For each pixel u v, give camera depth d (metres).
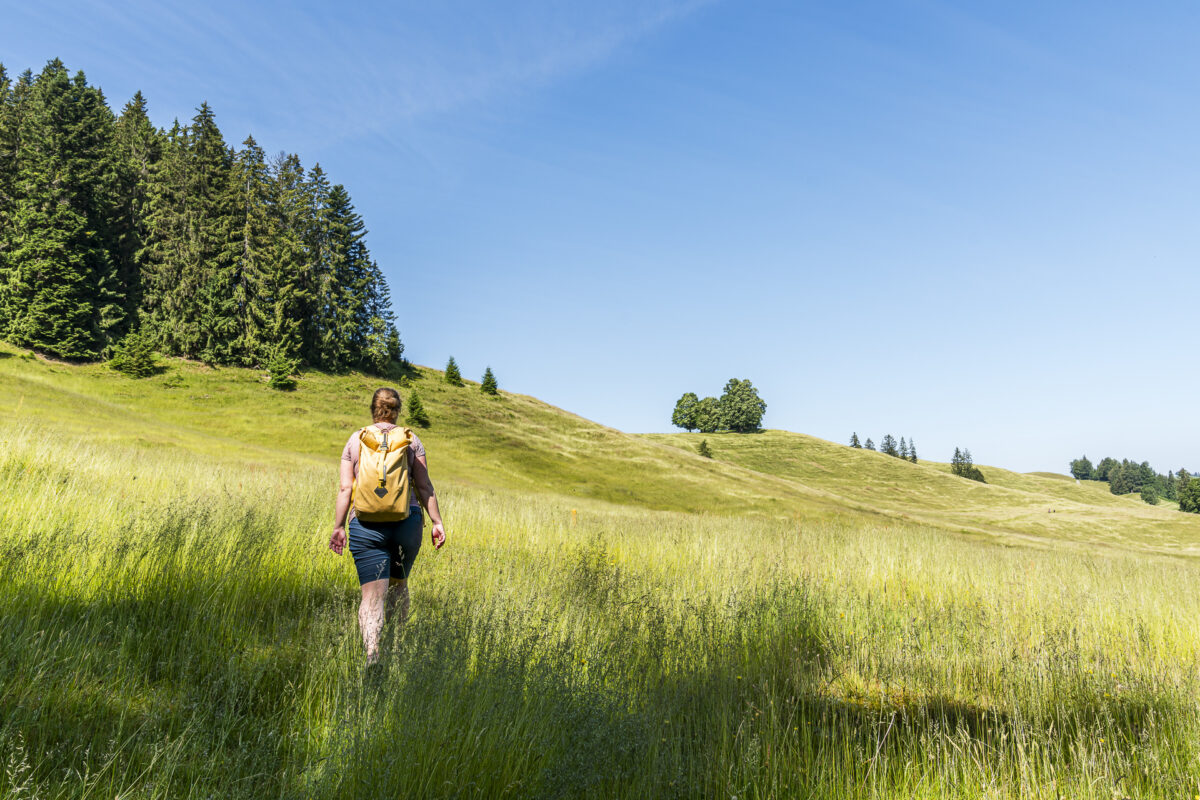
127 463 10.25
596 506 34.78
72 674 2.83
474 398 79.75
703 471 67.38
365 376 73.88
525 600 4.38
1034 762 2.64
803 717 3.24
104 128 61.88
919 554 9.56
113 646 3.27
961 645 4.75
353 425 55.97
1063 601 6.30
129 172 65.00
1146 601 6.70
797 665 4.12
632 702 3.15
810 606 5.50
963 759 2.67
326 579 5.28
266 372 64.31
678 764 2.49
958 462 151.62
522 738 2.60
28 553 4.21
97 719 2.54
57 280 54.22
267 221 68.19
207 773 2.20
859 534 12.18
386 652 3.21
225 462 23.62
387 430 4.02
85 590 3.97
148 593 4.18
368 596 3.73
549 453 65.12
